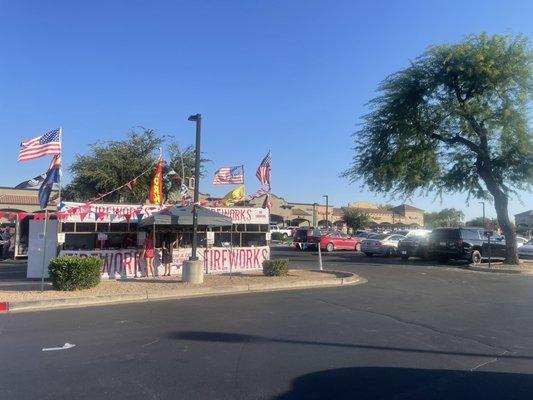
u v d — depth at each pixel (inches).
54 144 549.0
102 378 244.2
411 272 822.5
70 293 507.5
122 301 496.4
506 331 355.9
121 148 1483.8
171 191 1555.1
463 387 234.4
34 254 677.3
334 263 985.5
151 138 1521.9
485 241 1034.7
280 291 575.8
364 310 442.6
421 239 1119.6
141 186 1460.4
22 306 453.4
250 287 590.6
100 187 1451.8
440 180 1090.1
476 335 342.3
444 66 960.3
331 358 282.7
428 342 321.7
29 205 2047.2
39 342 316.8
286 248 1596.9
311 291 575.2
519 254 1209.4
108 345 309.3
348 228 3186.5
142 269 703.1
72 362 271.6
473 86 949.8
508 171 1007.6
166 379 243.3
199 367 263.9
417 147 1010.7
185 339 326.3
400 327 368.5
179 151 1536.7
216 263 775.7
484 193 1080.8
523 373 256.4
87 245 718.5
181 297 526.0
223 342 318.7
